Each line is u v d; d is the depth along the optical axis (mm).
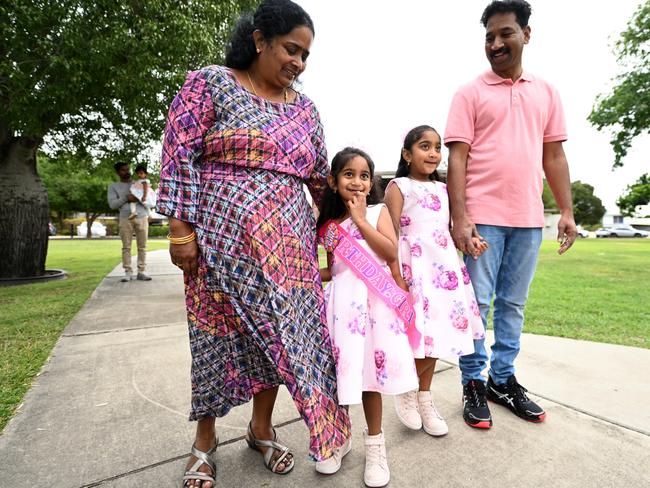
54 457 1589
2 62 4699
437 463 1584
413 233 1897
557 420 1918
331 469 1517
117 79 5109
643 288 5793
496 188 1967
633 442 1727
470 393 1933
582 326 3654
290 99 1551
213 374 1404
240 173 1382
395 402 1907
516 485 1451
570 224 2121
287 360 1328
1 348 2842
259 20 1392
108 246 16828
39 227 6621
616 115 11961
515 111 1954
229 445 1703
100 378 2354
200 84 1387
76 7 4785
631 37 11734
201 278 1393
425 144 1927
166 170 1346
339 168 1647
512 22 1878
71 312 3949
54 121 5785
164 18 5141
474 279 2008
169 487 1426
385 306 1562
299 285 1428
